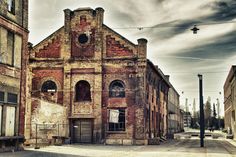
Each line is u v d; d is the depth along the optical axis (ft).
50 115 117.08
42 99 118.21
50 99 117.91
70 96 116.88
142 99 112.98
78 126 116.26
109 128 114.42
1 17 77.92
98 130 114.01
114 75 115.65
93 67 116.88
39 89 118.62
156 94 145.69
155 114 141.49
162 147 103.65
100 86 115.65
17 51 84.58
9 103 80.28
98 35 117.80
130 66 115.03
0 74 77.20
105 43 117.39
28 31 88.79
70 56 118.42
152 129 132.16
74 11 120.57
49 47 120.26
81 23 119.75
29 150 84.23
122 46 116.16
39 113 117.60
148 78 122.62
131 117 113.29
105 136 113.60
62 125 116.06
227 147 113.60
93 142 113.70
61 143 110.73
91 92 115.96
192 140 162.20
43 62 119.44
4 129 78.07
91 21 119.24
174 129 244.42
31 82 119.14
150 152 84.48
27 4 88.99
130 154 77.92
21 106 84.94
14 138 80.74
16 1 84.79
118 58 115.65
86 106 115.96
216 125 451.12
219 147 111.75
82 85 118.32
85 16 119.75
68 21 120.26
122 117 114.21
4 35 79.51
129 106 113.80
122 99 114.42
